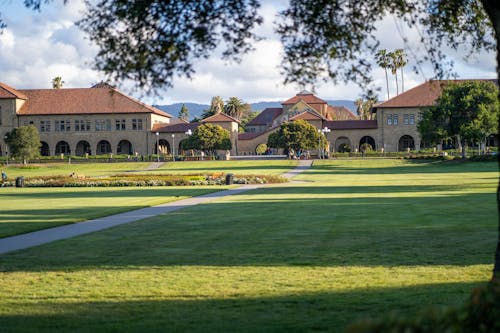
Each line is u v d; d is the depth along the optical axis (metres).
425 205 22.30
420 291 8.66
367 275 9.91
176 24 7.29
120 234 15.82
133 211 22.72
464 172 54.88
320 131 92.00
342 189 34.28
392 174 54.47
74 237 15.41
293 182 43.97
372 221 17.38
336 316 7.48
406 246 12.70
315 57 8.19
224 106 160.00
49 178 49.09
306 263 11.09
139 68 7.43
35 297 8.95
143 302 8.52
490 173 51.97
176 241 14.27
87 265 11.41
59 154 106.06
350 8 8.16
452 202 23.42
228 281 9.72
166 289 9.27
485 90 70.38
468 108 70.00
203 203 25.98
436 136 72.62
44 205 26.23
